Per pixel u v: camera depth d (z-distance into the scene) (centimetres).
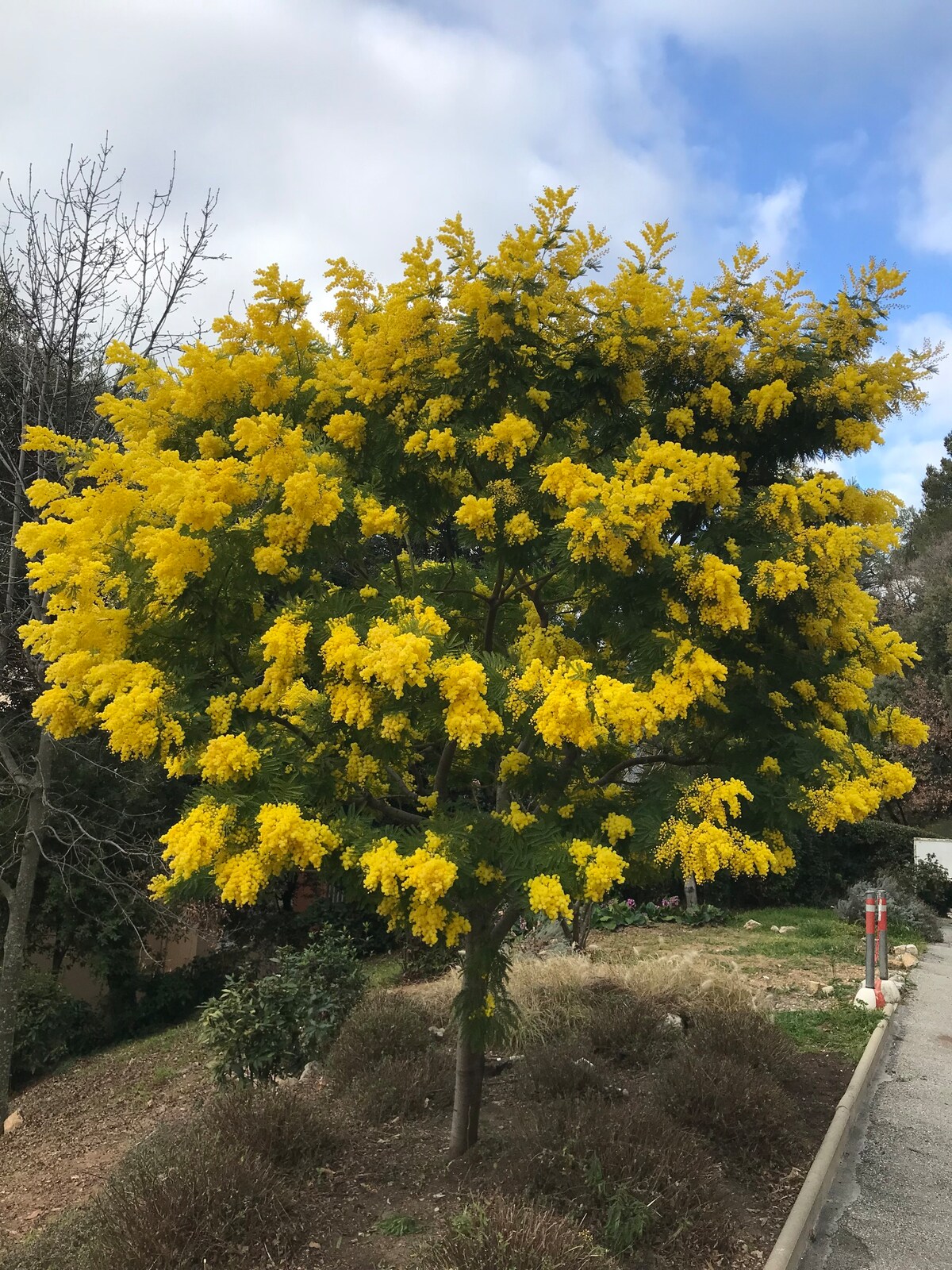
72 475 351
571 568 355
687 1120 439
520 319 372
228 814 301
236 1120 433
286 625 321
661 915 1168
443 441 358
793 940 993
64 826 1040
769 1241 362
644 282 394
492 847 338
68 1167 611
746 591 343
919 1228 391
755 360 409
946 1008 748
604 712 291
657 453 326
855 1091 530
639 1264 335
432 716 340
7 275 927
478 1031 383
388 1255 343
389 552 435
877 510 363
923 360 383
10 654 952
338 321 423
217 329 396
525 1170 373
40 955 1216
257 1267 335
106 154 923
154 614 332
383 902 318
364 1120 479
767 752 364
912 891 1377
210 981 1152
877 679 2189
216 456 383
